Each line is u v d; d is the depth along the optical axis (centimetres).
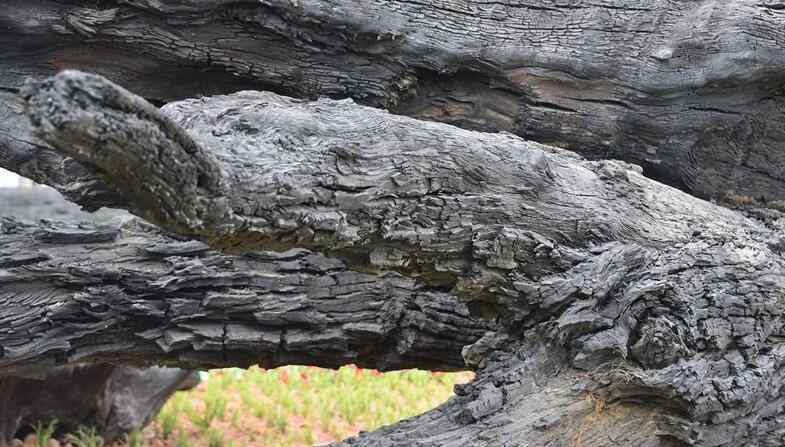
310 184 242
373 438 282
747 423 316
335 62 381
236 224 223
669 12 397
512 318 311
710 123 408
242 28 368
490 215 290
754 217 418
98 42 358
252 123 251
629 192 347
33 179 358
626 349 298
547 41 393
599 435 295
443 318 397
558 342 300
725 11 392
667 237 340
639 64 395
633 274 316
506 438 284
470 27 388
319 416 861
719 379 307
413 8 380
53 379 637
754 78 394
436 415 294
